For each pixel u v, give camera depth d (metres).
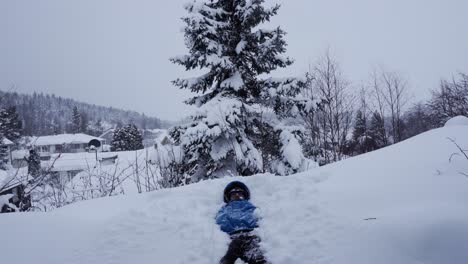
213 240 3.36
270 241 3.29
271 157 8.83
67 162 26.03
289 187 4.35
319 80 19.84
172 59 9.33
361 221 3.16
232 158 9.16
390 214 3.12
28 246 3.30
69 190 7.79
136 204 4.32
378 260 2.70
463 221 2.73
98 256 3.16
